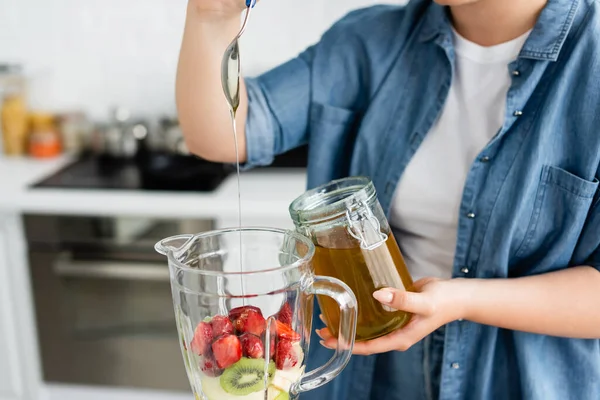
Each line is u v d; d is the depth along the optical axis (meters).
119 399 2.20
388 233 0.80
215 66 0.93
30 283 2.09
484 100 0.96
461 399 1.01
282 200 1.93
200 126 0.97
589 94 0.87
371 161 1.04
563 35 0.87
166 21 2.37
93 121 2.47
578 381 0.97
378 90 1.03
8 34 2.42
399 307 0.78
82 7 2.37
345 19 1.10
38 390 2.20
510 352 0.99
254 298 0.64
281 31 2.34
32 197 1.99
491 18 0.91
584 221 0.91
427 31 0.98
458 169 0.98
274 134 1.05
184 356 0.71
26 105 2.43
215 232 0.73
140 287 2.07
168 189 2.01
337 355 0.72
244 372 0.65
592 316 0.88
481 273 0.96
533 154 0.90
